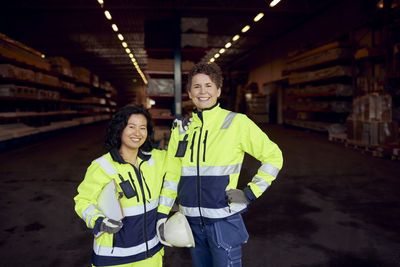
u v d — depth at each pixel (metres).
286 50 16.20
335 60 10.09
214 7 10.69
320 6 11.72
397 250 2.51
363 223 3.09
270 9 11.55
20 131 9.20
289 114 14.34
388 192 4.12
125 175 1.27
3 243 2.73
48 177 5.23
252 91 19.67
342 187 4.41
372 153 6.86
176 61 6.53
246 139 1.32
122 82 33.56
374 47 8.46
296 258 2.40
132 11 11.23
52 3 10.85
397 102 7.74
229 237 1.29
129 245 1.26
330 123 11.17
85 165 6.26
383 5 7.98
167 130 6.21
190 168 1.31
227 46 16.47
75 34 15.87
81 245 2.68
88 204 1.23
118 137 1.28
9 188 4.55
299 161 6.35
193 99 1.38
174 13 6.51
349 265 2.28
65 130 14.23
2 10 11.00
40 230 3.01
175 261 2.39
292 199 3.90
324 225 3.05
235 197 1.26
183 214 1.35
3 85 8.58
